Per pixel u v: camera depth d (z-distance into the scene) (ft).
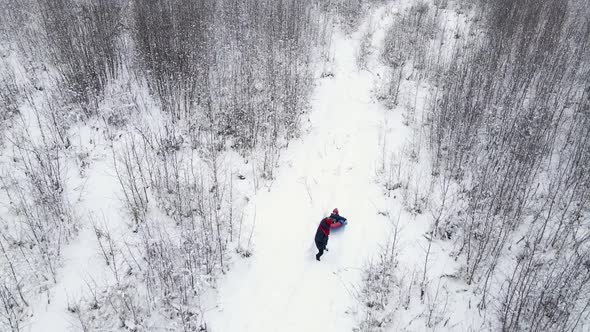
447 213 31.53
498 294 26.66
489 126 37.73
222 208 31.83
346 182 35.50
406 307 25.93
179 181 32.50
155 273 26.21
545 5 57.98
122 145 35.83
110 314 24.34
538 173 34.81
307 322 25.35
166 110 40.09
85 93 38.73
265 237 30.53
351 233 31.04
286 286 27.37
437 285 27.40
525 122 36.42
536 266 27.68
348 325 25.17
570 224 29.22
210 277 26.61
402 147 38.86
